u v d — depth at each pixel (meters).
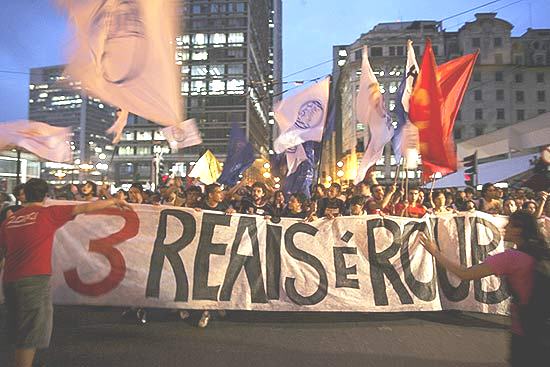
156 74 5.20
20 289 3.76
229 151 12.36
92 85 5.03
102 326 5.93
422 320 6.39
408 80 7.88
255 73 94.56
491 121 67.06
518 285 2.83
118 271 6.07
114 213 6.19
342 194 10.48
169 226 6.25
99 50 5.03
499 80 67.31
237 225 6.37
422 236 3.35
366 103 8.55
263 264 6.32
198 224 6.29
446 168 6.84
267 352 5.00
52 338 5.39
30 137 8.72
